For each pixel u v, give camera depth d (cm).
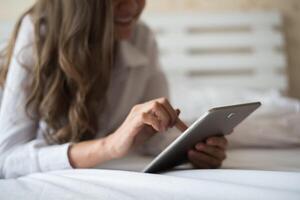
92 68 89
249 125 115
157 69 122
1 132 84
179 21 184
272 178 54
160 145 105
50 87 88
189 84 177
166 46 183
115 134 74
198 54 187
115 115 106
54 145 83
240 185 48
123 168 84
